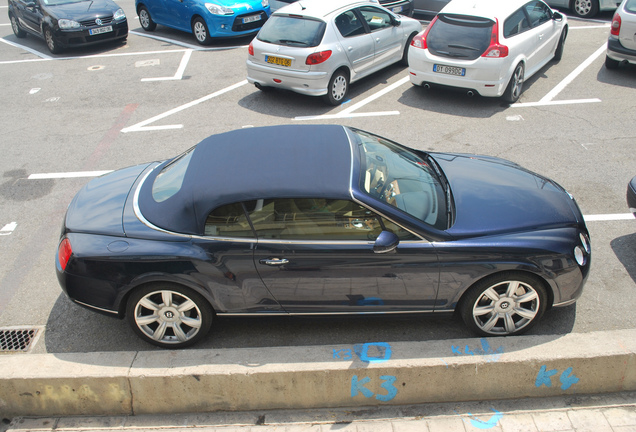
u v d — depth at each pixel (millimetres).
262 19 12922
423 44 8797
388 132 8023
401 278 3924
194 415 3807
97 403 3795
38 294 4922
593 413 3666
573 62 10539
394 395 3756
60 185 6891
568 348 3721
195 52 12422
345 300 4047
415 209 4000
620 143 7293
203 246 3889
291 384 3686
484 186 4441
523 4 8945
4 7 19500
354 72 9352
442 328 4348
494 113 8516
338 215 3854
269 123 8547
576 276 3980
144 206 4191
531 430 3561
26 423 3807
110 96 9992
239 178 3986
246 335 4355
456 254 3848
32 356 3869
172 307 4051
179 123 8688
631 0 9430
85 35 12484
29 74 11484
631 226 5512
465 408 3760
